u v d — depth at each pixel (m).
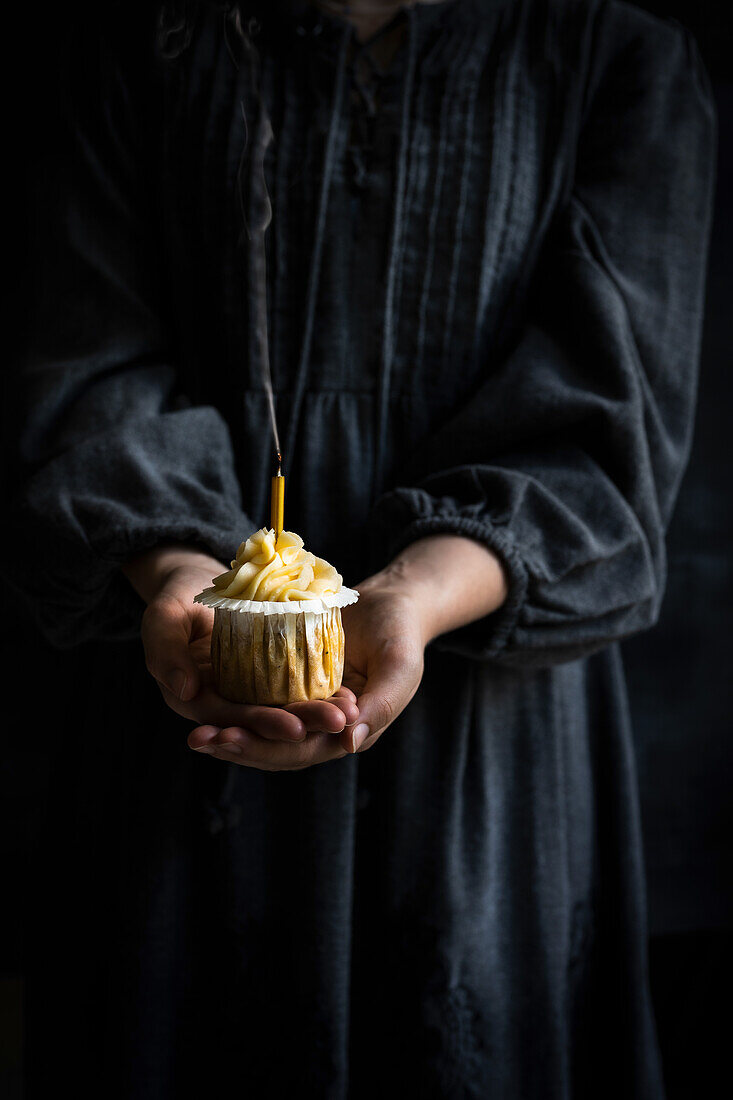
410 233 0.75
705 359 1.26
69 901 0.77
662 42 0.80
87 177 0.78
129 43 0.79
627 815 0.81
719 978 1.26
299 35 0.77
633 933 0.81
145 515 0.67
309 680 0.55
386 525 0.69
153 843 0.72
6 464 0.74
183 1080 0.73
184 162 0.77
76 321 0.77
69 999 0.77
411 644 0.54
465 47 0.77
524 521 0.66
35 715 1.20
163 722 0.73
